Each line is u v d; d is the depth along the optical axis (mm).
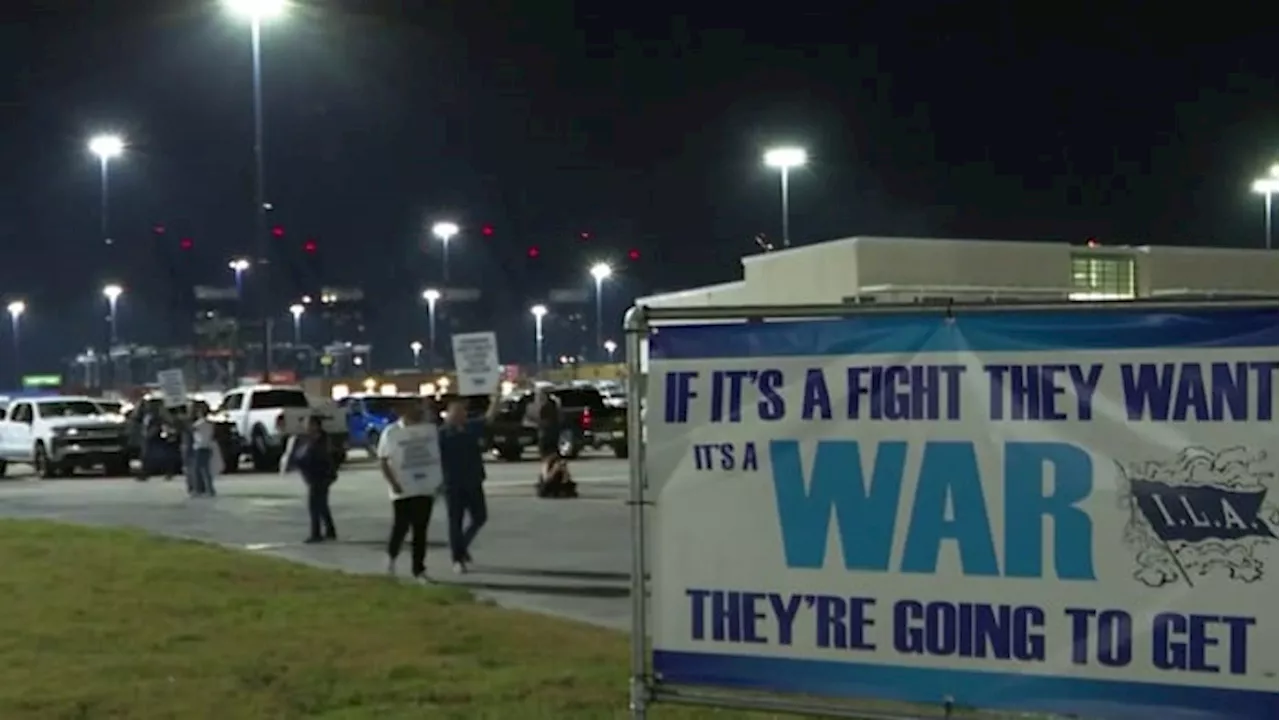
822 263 33469
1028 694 6004
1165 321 5820
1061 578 5961
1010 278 33656
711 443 6520
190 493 30812
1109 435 5906
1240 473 5715
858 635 6277
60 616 12266
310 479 20766
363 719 8617
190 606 12805
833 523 6324
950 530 6141
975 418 6109
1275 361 5672
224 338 92812
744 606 6457
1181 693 5785
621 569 16625
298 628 11750
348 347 99812
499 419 40750
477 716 8664
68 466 40250
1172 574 5805
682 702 6527
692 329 6551
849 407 6305
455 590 14102
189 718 8719
